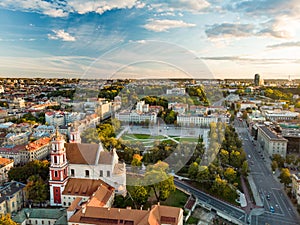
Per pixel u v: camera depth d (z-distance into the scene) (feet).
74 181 406.21
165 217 313.73
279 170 627.87
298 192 454.81
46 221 361.10
